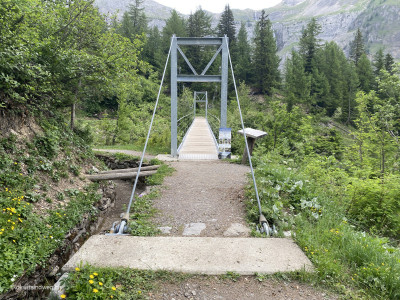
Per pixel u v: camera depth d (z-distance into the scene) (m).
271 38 56.44
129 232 4.33
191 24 60.19
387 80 18.83
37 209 5.17
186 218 5.07
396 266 3.22
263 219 4.59
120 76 10.48
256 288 2.92
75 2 9.83
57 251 4.50
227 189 6.85
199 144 15.35
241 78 56.62
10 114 6.33
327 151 21.61
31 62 7.11
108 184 8.98
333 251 3.59
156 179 7.80
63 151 8.02
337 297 2.83
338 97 52.50
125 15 58.97
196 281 2.99
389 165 18.17
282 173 6.71
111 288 2.71
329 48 65.62
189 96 38.00
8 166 5.52
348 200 6.62
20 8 6.77
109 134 21.77
